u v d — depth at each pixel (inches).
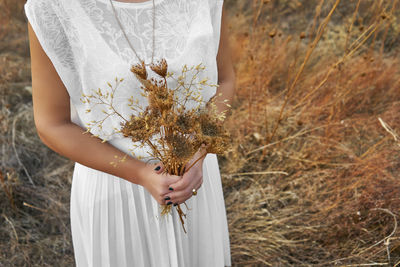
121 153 42.1
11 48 164.6
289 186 101.1
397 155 94.5
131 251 49.8
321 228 87.4
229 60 52.0
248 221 93.3
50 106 40.0
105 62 39.6
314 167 103.5
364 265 79.0
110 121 42.5
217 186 55.0
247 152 109.3
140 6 40.4
